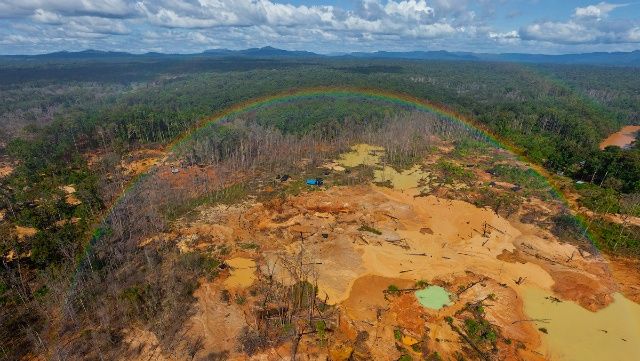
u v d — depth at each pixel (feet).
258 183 335.47
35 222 244.83
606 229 250.57
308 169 380.17
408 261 217.36
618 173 348.18
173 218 264.93
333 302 183.62
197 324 167.43
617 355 160.45
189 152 404.77
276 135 458.50
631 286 200.13
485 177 358.64
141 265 210.59
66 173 354.33
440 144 495.41
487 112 630.33
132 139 472.85
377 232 247.70
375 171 379.14
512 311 180.65
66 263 201.67
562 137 522.47
